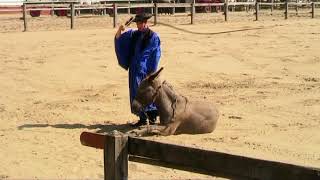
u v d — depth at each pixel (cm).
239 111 1477
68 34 3130
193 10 3944
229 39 2984
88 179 941
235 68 2208
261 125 1324
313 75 2073
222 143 1151
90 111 1483
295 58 2436
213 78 2003
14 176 957
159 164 596
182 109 1209
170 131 1196
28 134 1244
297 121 1368
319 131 1266
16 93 1731
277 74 2098
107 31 3300
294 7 6162
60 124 1338
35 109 1510
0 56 2377
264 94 1720
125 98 1672
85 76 2000
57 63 2216
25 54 2427
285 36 3161
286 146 1138
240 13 5500
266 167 521
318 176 493
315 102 1598
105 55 2397
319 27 3694
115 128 1288
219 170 552
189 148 571
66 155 1081
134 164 1009
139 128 1202
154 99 1191
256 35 3188
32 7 4003
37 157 1067
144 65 1245
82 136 636
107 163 616
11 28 3588
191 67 2191
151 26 3725
